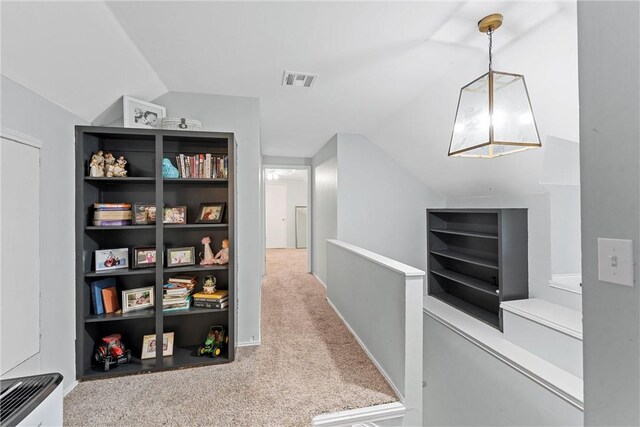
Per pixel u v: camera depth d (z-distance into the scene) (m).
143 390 1.99
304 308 3.64
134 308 2.33
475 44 1.98
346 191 4.27
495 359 2.75
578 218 3.05
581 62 0.81
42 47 1.56
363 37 1.92
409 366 1.84
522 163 2.86
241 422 1.69
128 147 2.48
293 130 4.11
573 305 2.79
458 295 4.17
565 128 2.27
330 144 4.58
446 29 1.83
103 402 1.86
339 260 3.41
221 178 2.41
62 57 1.69
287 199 9.68
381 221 4.41
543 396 2.27
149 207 2.38
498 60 2.10
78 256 2.11
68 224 2.05
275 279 5.21
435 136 3.32
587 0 0.80
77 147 2.12
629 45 0.70
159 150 2.27
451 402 3.31
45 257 1.82
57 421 1.13
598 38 0.77
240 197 2.74
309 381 2.09
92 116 2.29
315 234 5.59
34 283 1.73
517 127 1.70
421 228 4.58
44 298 1.81
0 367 1.50
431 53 2.11
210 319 2.64
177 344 2.59
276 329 3.00
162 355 2.24
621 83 0.72
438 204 4.65
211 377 2.14
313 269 5.72
